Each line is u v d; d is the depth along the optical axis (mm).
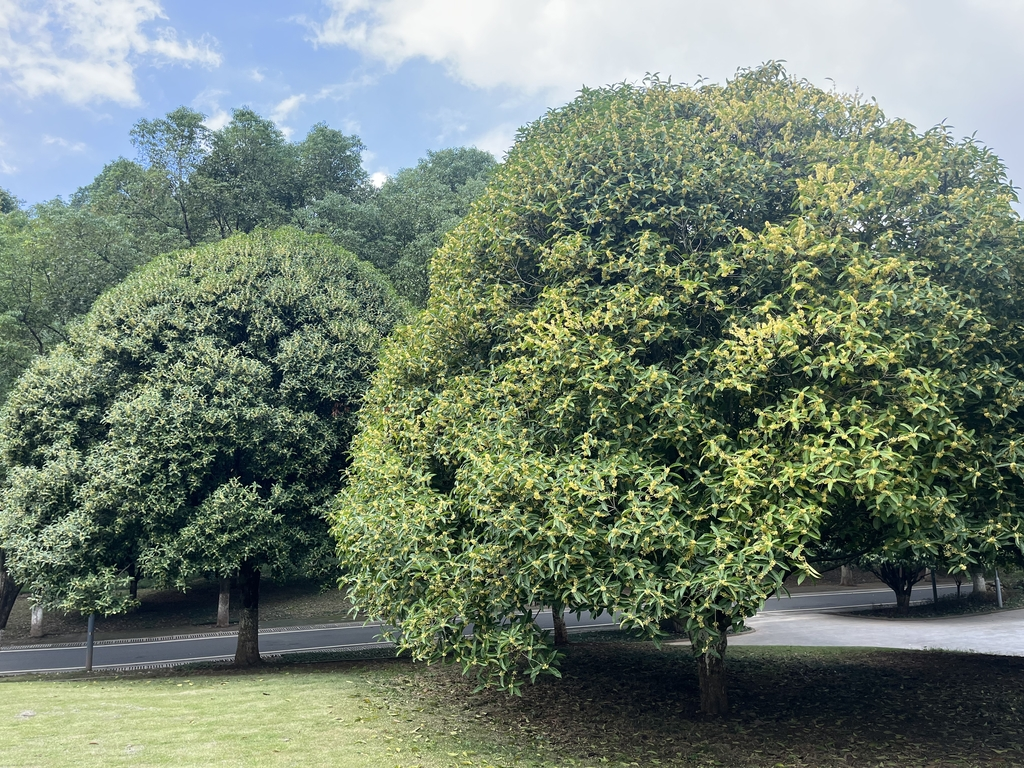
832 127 8195
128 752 6086
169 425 11336
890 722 7781
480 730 7531
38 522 11523
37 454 12227
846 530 6773
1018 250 6734
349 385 12828
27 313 19812
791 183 7285
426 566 6391
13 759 5812
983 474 6207
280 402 12461
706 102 8625
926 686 9539
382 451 8141
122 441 11430
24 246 19578
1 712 7902
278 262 13766
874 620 19875
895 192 6906
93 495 10969
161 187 24219
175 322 12305
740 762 6492
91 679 12078
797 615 21469
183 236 24875
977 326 6246
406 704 8812
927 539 5906
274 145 28281
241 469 12562
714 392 6000
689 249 7027
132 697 9047
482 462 6188
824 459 5137
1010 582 25000
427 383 8703
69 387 12102
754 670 10992
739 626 5320
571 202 7621
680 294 6438
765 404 6211
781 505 5293
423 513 6684
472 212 9203
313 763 5887
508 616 6496
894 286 6051
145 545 11461
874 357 5355
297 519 12477
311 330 13094
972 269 6719
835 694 9156
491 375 7637
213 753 6098
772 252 6238
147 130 24859
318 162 29422
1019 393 6254
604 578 5582
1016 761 6422
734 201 7121
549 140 8891
